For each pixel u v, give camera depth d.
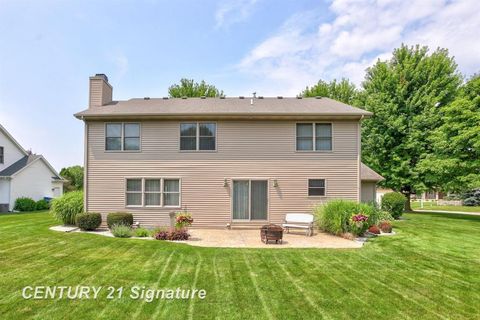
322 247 9.23
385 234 11.59
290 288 5.73
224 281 6.06
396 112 22.27
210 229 12.66
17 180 23.55
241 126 13.04
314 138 12.94
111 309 4.73
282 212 12.80
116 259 7.54
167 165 12.99
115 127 13.16
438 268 7.12
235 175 12.91
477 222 15.79
